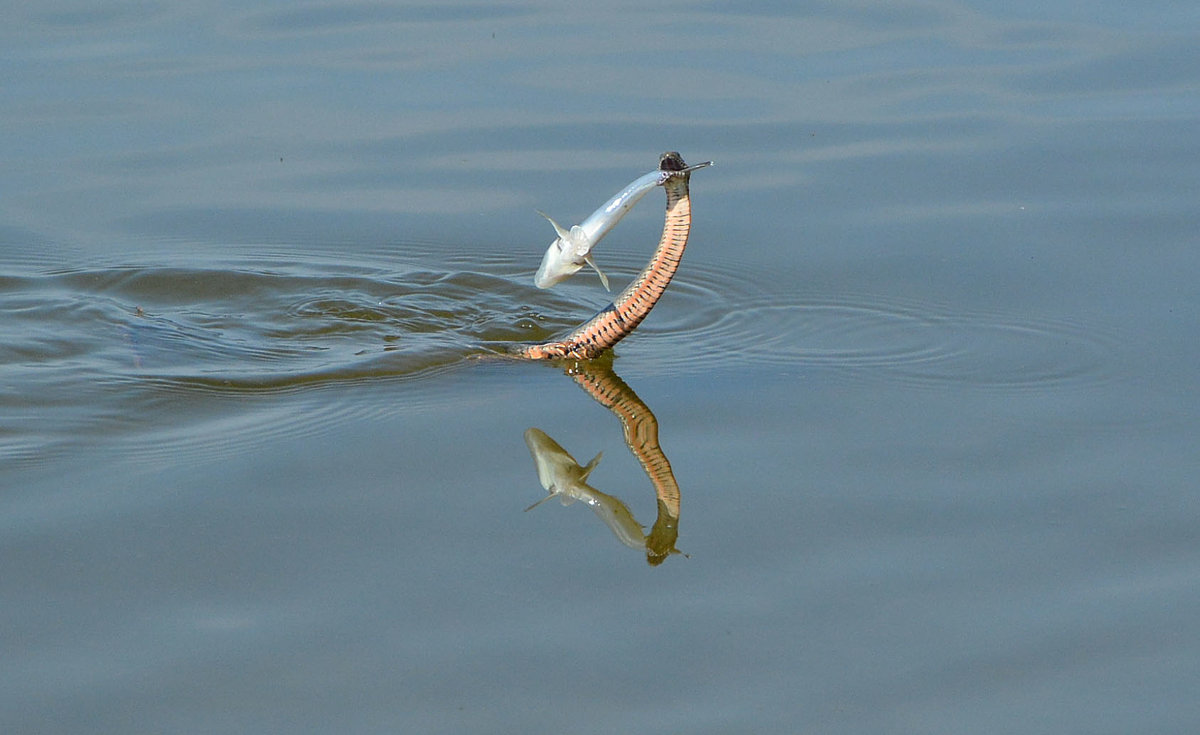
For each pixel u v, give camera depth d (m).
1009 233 14.20
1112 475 9.34
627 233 15.09
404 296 13.31
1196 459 9.52
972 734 6.88
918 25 20.27
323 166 16.27
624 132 16.92
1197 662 7.38
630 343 12.07
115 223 14.88
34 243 14.28
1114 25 20.03
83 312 12.63
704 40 19.83
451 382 11.09
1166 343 11.52
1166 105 17.28
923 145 16.48
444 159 16.41
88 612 7.76
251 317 12.72
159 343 11.92
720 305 12.96
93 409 10.39
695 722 6.93
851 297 12.98
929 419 10.28
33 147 16.48
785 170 15.98
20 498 8.98
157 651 7.43
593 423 10.29
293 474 9.36
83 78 18.33
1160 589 8.03
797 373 11.27
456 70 18.73
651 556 8.38
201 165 16.27
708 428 10.20
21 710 6.98
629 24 20.50
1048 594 7.98
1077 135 16.53
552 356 11.51
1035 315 12.30
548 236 14.72
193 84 18.22
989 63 18.80
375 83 18.33
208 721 6.92
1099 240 13.90
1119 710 7.04
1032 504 8.98
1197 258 13.33
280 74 18.61
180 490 9.11
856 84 18.20
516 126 17.14
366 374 11.22
